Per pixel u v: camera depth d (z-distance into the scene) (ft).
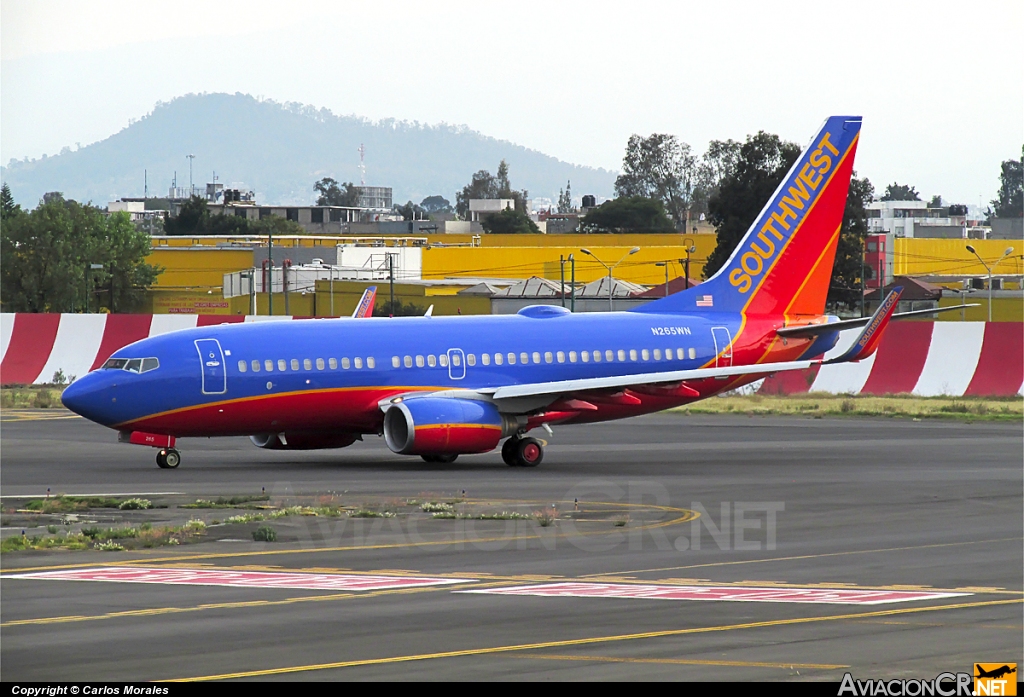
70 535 226.99
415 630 152.97
